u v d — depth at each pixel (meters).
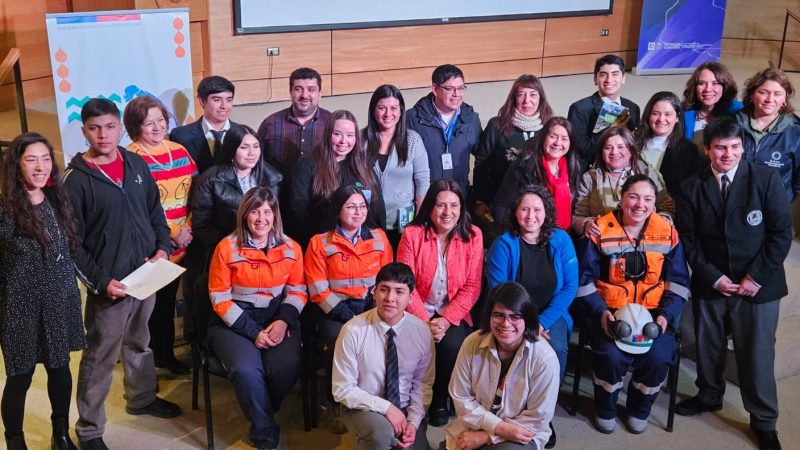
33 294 2.81
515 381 2.96
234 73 6.70
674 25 8.04
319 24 6.91
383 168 3.87
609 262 3.55
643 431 3.58
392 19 7.23
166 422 3.47
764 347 3.49
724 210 3.44
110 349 3.18
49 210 2.85
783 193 3.39
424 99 4.18
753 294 3.44
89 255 3.08
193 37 5.66
